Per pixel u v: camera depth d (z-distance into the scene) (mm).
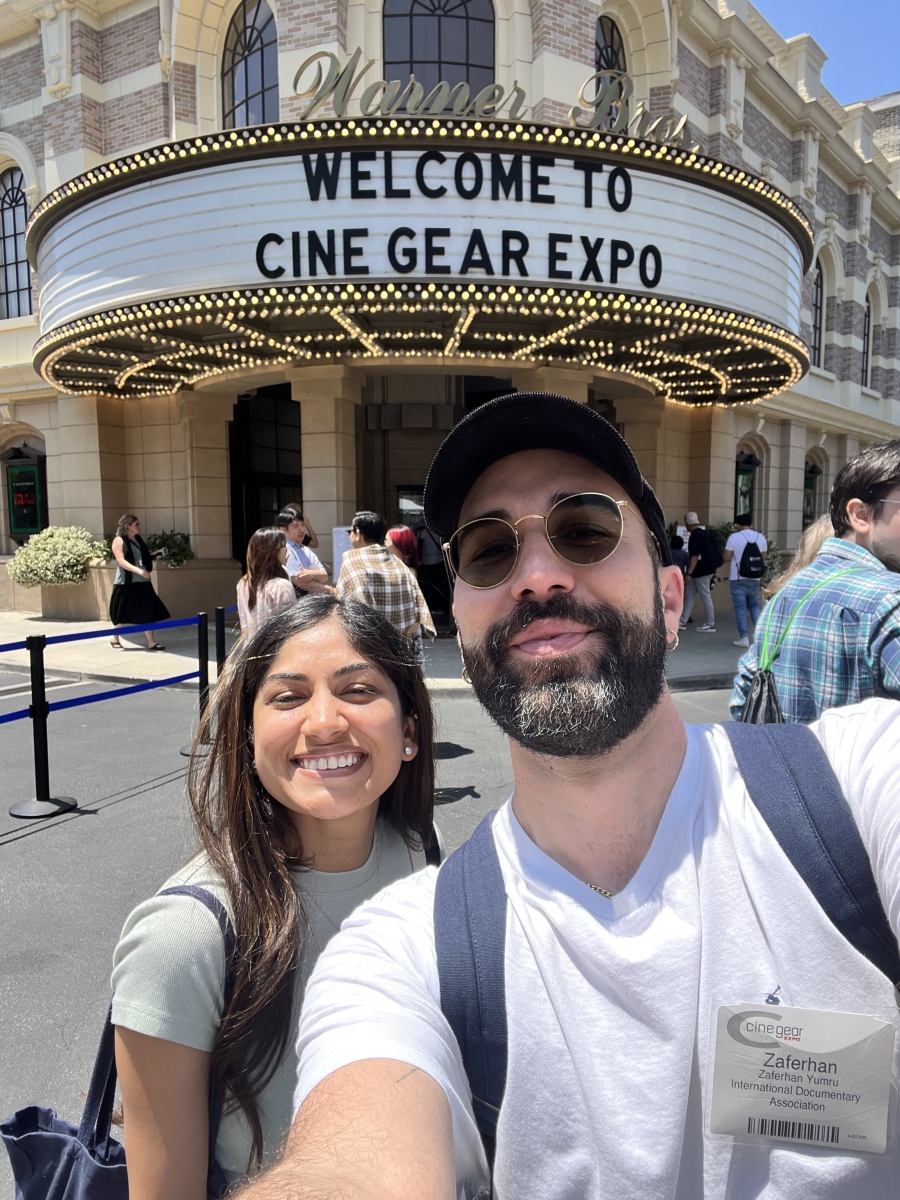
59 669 8781
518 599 1003
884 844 828
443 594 11852
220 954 1263
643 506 1083
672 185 7695
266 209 7191
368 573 4660
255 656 1482
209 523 12562
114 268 7898
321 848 1538
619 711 915
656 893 892
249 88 10930
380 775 1489
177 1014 1207
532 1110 824
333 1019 895
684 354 9922
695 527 11930
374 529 4918
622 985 835
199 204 7383
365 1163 747
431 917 1001
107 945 3049
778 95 14414
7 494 14836
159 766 5449
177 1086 1209
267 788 1458
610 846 946
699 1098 817
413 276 7109
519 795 1007
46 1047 2447
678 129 7949
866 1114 783
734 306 8305
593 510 1000
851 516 2064
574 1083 822
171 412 12781
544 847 972
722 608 14578
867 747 927
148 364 10328
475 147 7023
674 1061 803
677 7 11766
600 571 980
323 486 10297
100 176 7715
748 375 11586
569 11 9930
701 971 842
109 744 6043
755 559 10148
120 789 4945
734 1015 809
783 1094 797
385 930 994
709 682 8148
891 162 22172
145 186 7586
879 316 20406
